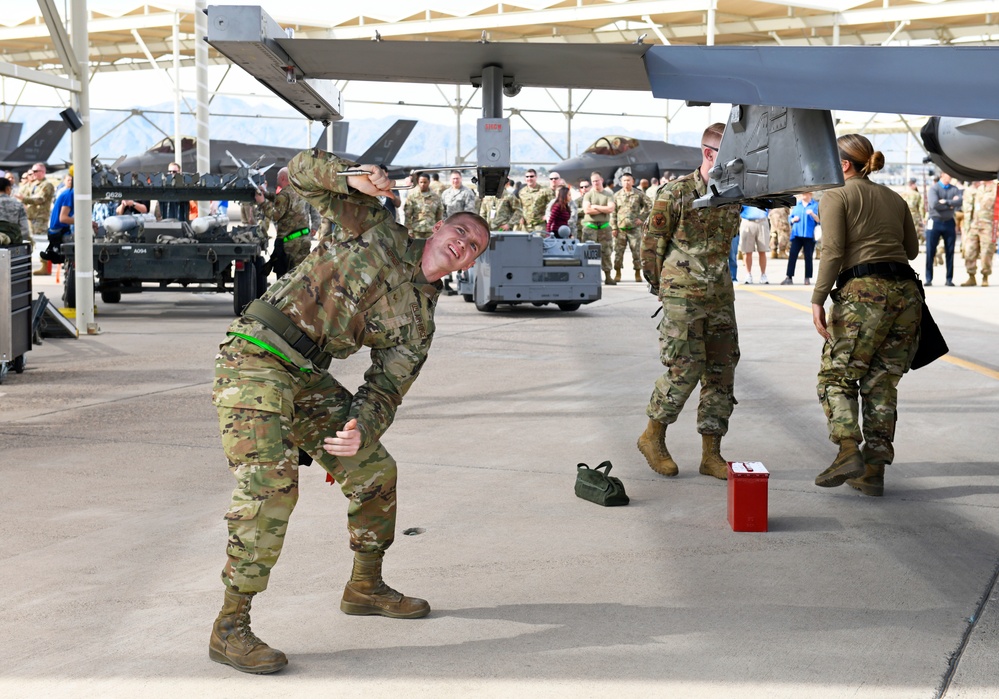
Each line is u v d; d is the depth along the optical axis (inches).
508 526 190.7
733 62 134.9
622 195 768.9
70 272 538.9
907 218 208.5
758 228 761.6
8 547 177.3
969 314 557.9
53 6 411.2
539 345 440.5
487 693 122.3
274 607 150.2
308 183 125.8
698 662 131.2
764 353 413.7
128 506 202.4
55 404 306.5
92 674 127.9
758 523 187.5
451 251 127.6
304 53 141.8
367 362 387.9
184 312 568.1
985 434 269.6
